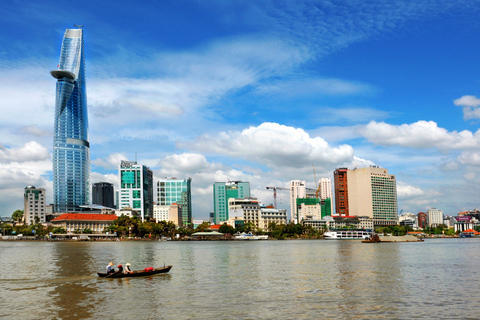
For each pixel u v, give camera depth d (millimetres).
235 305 65688
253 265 124375
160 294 74688
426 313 60188
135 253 181125
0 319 58375
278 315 59469
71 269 113000
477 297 70875
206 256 162000
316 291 77188
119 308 64125
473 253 176250
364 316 58750
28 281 89625
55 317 59281
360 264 125500
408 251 192875
